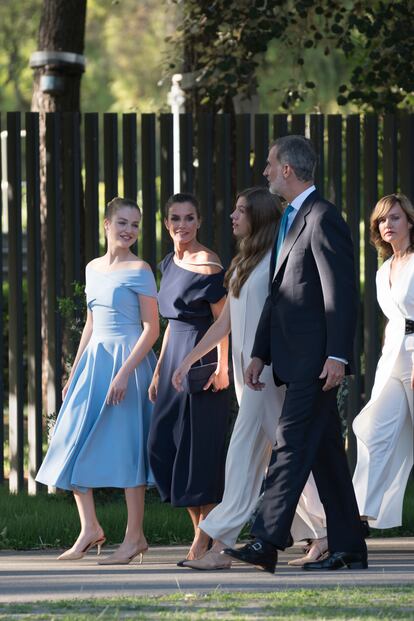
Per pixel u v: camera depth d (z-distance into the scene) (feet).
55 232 103.24
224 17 123.65
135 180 103.09
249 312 72.90
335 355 67.56
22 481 103.86
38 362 103.71
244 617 54.80
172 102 139.95
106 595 63.26
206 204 103.35
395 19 120.06
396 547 80.79
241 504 71.97
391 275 79.30
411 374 78.07
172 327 75.92
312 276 69.15
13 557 77.97
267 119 102.99
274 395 72.23
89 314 79.30
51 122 102.68
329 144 103.76
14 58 280.92
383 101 123.65
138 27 352.69
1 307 103.55
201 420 74.43
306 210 69.56
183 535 84.48
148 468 75.82
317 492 74.28
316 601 59.47
